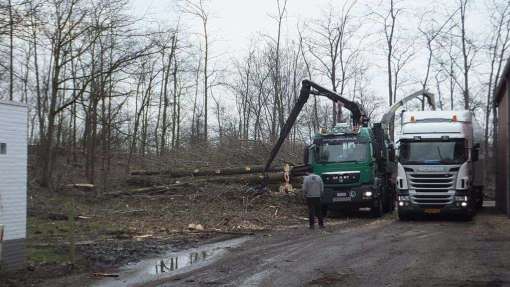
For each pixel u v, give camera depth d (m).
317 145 21.88
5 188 10.09
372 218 22.11
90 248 13.39
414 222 20.30
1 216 10.00
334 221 20.88
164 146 31.05
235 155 26.28
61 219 18.95
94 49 26.52
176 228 17.41
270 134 36.06
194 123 43.09
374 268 10.86
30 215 19.09
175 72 39.44
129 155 31.22
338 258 12.07
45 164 25.19
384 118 25.94
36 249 12.86
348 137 21.69
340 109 27.50
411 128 20.61
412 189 20.22
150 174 25.70
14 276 10.05
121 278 10.25
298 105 23.73
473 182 21.88
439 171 20.02
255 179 23.70
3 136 10.05
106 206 21.86
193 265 11.57
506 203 22.52
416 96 28.66
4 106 10.07
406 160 20.39
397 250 13.12
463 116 20.77
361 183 21.25
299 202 23.27
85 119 26.92
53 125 26.03
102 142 29.50
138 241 14.84
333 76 42.06
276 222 19.73
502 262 11.34
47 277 10.22
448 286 9.20
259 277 10.16
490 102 39.56
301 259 12.03
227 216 19.73
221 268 11.16
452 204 19.89
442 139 20.20
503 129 23.70
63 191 24.61
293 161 26.27
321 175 21.56
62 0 23.70
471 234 16.14
